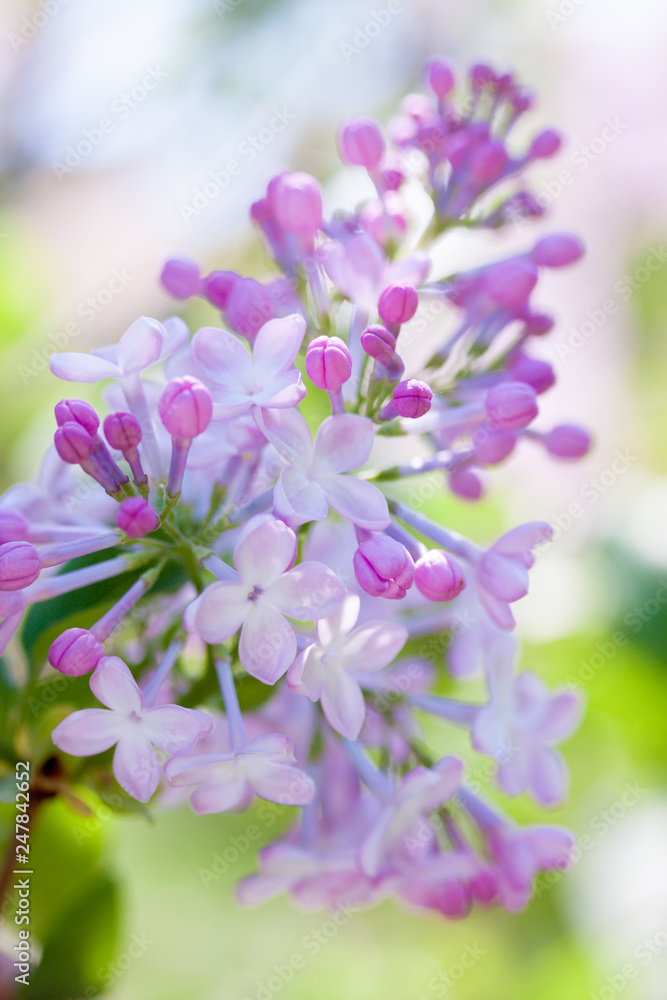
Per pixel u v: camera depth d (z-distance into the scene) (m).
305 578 0.34
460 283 0.37
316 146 0.50
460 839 0.37
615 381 0.59
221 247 0.48
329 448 0.34
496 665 0.37
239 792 0.34
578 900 0.43
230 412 0.34
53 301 0.50
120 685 0.34
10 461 0.43
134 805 0.36
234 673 0.36
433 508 0.43
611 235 0.61
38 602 0.36
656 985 0.43
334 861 0.36
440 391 0.37
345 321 0.38
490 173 0.37
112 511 0.37
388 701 0.37
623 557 0.44
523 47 0.59
